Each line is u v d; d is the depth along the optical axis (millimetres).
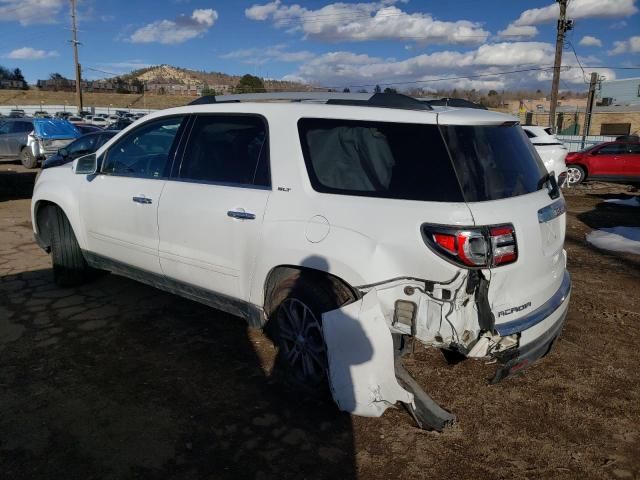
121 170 4508
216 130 3848
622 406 3350
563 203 3512
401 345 3137
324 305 3062
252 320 3586
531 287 3043
